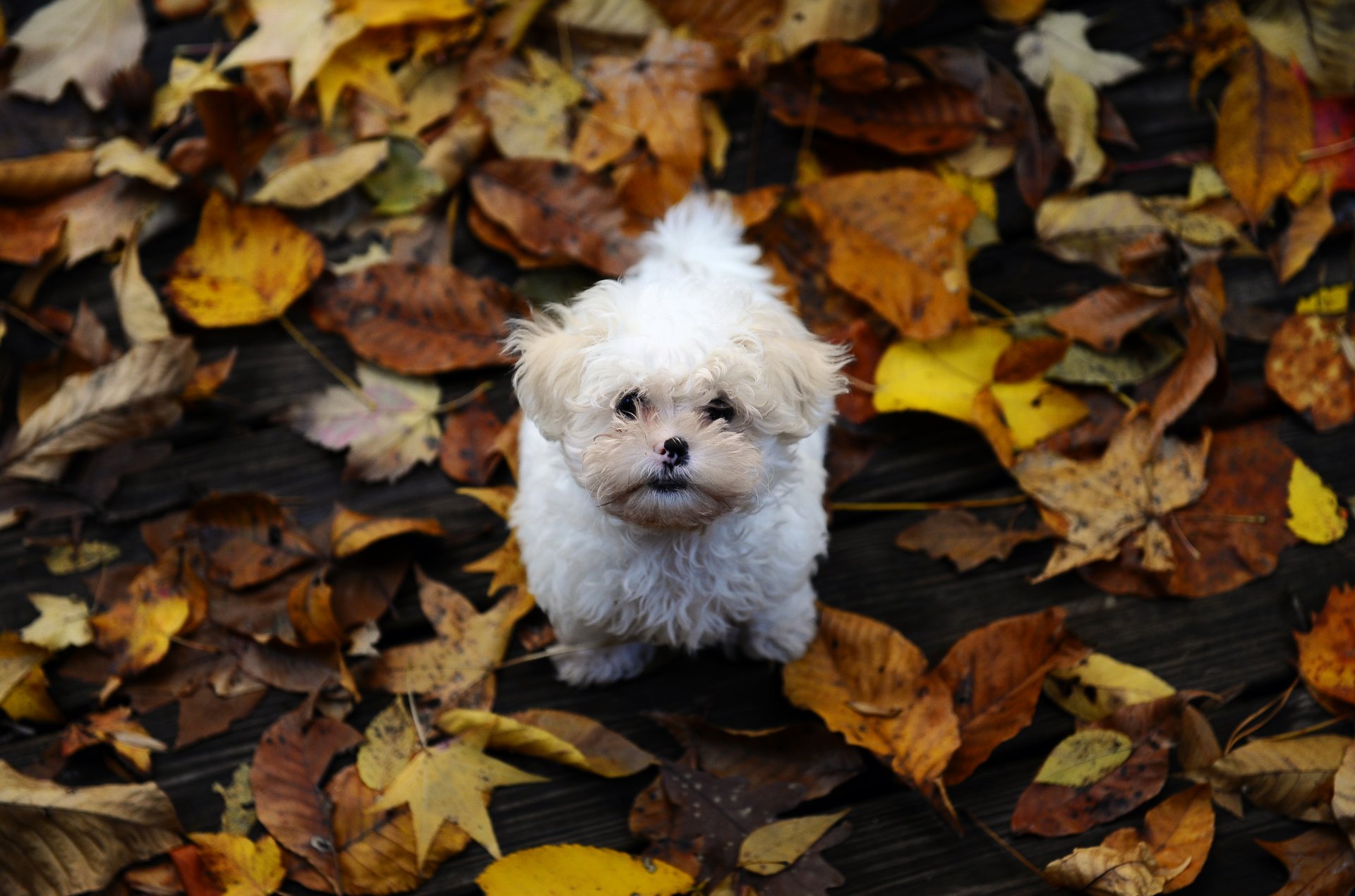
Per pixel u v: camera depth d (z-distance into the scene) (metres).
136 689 2.21
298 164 2.66
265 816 2.00
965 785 2.10
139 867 1.97
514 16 2.88
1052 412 2.48
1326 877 1.90
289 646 2.20
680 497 1.71
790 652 2.23
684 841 1.97
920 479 2.52
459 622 2.26
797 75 2.87
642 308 1.76
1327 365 2.51
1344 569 2.34
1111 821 2.01
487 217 2.75
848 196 2.60
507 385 2.62
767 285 2.48
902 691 2.09
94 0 2.90
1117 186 2.87
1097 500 2.35
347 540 2.26
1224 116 2.75
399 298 2.58
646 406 1.76
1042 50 2.96
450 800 2.01
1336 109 2.82
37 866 1.89
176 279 2.58
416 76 2.89
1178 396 2.37
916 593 2.38
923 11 2.98
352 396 2.55
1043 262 2.78
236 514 2.33
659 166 2.75
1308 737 2.04
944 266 2.52
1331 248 2.76
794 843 1.95
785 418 1.81
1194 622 2.30
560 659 2.26
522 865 1.86
